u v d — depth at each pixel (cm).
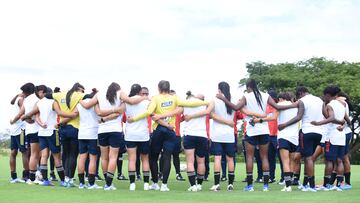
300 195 829
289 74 3528
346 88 3262
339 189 956
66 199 755
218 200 750
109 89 914
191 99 930
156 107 922
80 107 940
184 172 1563
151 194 834
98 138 930
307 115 940
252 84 930
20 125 1058
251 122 929
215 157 946
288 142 933
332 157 974
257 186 1072
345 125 1020
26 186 956
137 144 935
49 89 1023
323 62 3747
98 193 838
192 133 928
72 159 966
